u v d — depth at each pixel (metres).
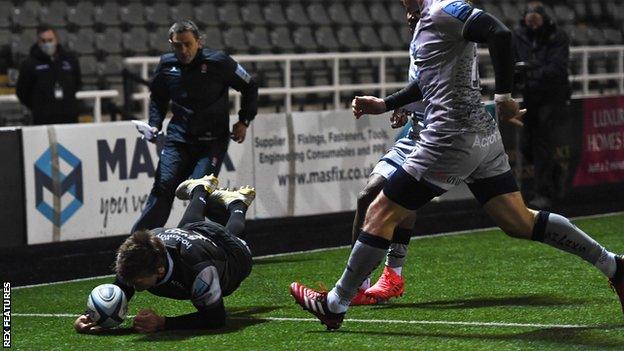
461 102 10.91
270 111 34.25
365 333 11.67
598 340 10.94
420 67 11.08
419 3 11.13
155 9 36.00
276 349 10.97
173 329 11.88
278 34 37.34
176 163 16.56
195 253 11.63
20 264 19.94
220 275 12.04
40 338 12.15
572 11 42.47
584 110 26.48
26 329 12.87
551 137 24.44
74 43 33.81
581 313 12.50
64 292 16.30
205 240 11.94
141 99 29.88
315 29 38.06
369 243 11.19
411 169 11.05
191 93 16.52
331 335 11.60
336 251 19.72
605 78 34.34
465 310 13.02
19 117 30.83
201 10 36.75
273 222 24.41
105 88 32.97
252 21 37.25
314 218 24.86
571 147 26.16
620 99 27.45
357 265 11.26
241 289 15.28
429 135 11.00
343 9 39.03
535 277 15.41
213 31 36.44
